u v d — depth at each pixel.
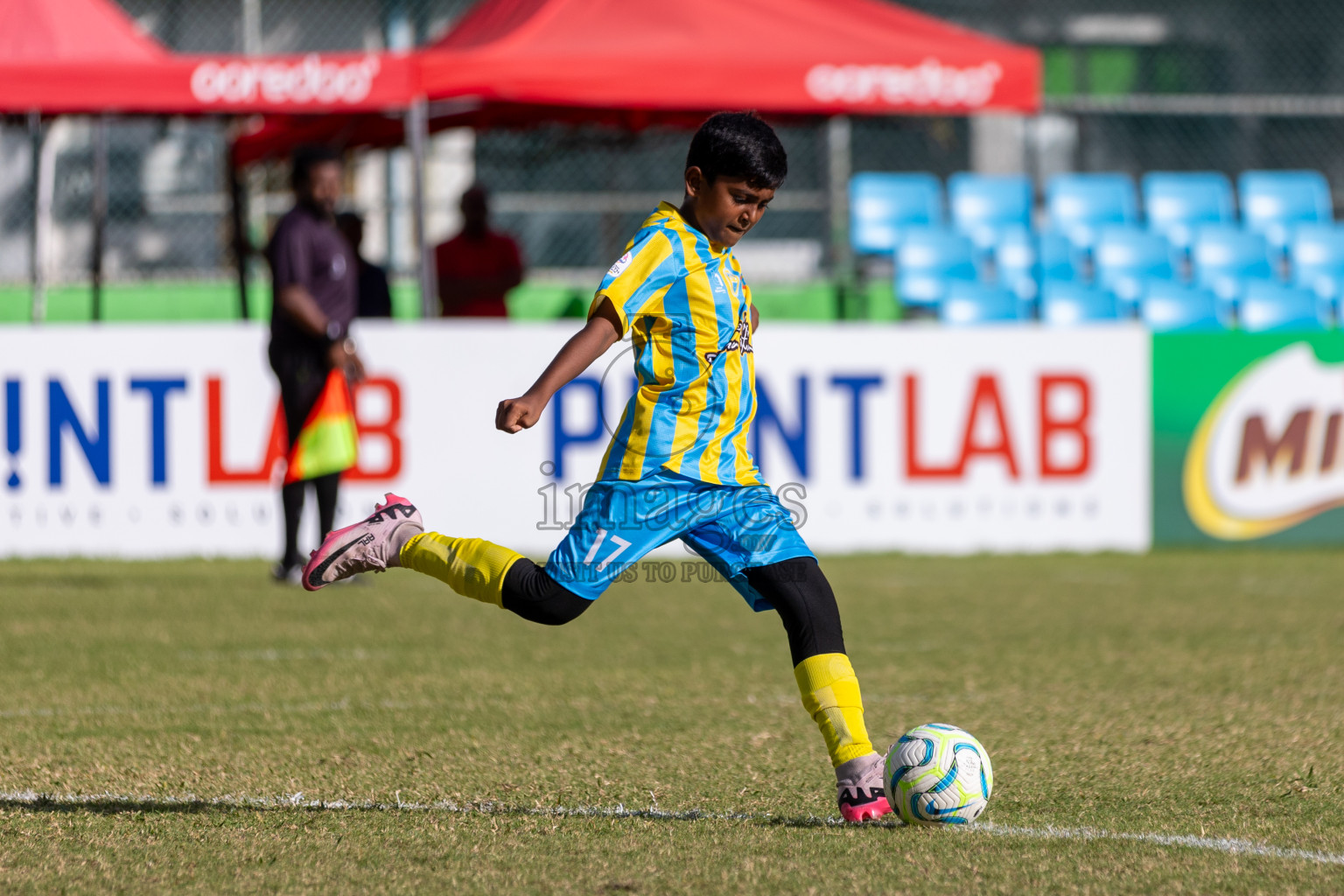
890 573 33.03
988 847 11.53
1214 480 37.44
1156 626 25.69
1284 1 66.38
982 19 64.56
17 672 20.94
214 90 36.12
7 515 34.44
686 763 15.02
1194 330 37.19
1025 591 30.34
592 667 21.58
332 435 29.31
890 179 49.56
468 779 14.26
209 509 34.84
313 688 19.75
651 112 48.00
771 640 24.27
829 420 35.97
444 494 35.00
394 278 49.41
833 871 10.85
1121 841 11.74
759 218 12.05
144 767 14.75
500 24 39.47
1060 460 36.81
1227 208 50.53
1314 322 45.66
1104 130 62.59
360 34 54.41
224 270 50.88
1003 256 48.12
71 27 38.19
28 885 10.59
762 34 37.94
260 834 12.04
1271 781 14.12
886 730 16.88
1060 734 16.55
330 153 28.70
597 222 54.81
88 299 45.38
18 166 51.44
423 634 24.81
